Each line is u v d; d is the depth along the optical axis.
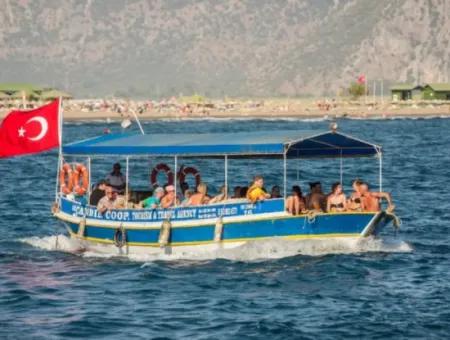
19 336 41.44
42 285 50.03
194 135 59.12
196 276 50.88
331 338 40.81
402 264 53.38
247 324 42.69
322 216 53.59
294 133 56.50
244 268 52.16
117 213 56.53
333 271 51.31
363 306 45.31
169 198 55.12
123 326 42.69
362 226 54.31
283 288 48.50
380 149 56.88
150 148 56.22
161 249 55.09
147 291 48.38
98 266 54.03
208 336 41.19
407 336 41.00
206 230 54.19
